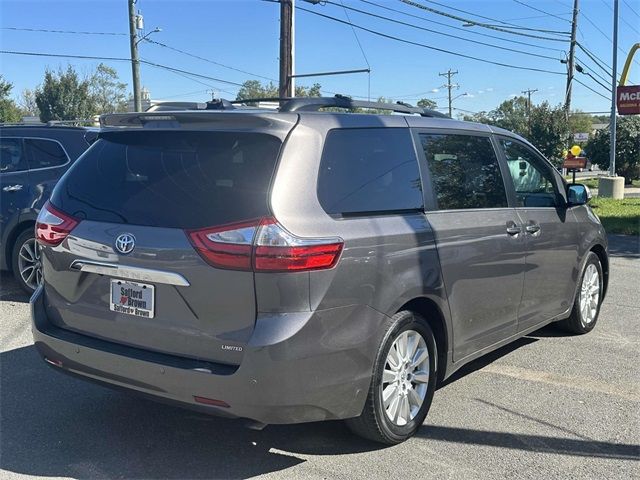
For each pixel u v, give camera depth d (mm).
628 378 4969
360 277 3336
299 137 3344
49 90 55281
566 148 34938
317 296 3145
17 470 3439
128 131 3707
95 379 3543
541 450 3766
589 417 4238
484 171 4586
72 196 3750
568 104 34688
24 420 4062
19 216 6898
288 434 3924
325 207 3314
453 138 4402
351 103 4016
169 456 3635
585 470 3539
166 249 3227
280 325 3053
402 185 3834
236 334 3100
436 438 3898
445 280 3922
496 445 3820
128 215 3449
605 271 6398
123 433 3912
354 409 3426
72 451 3672
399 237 3602
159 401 3342
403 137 3986
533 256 4867
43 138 7125
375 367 3467
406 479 3410
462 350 4227
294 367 3080
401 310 3668
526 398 4551
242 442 3816
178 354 3256
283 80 17828
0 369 4938
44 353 3758
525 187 5074
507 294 4594
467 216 4223
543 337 6035
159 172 3486
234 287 3090
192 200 3285
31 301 3936
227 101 4016
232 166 3301
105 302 3500
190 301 3188
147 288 3314
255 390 3051
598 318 6715
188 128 3479
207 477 3412
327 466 3541
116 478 3385
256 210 3119
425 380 3904
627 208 18875
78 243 3561
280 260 3043
